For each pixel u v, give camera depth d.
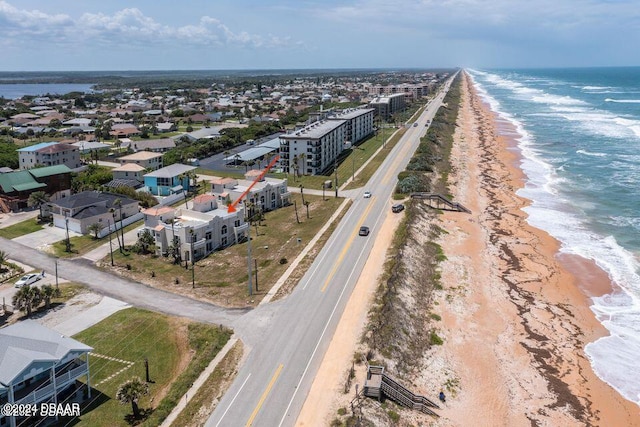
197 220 101.00
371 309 72.31
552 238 106.75
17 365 50.72
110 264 93.44
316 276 84.31
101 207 114.81
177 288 82.94
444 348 68.88
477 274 90.75
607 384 62.91
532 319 76.75
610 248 101.31
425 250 97.88
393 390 56.16
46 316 74.25
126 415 53.69
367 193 133.12
